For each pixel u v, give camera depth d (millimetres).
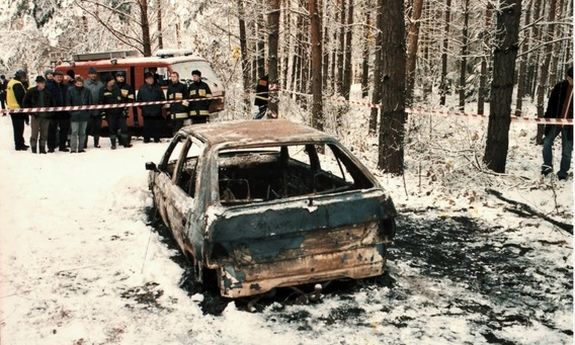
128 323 4430
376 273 4855
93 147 13336
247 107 17047
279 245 4473
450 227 6832
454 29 25609
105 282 5258
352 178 5043
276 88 14102
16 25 28953
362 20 24391
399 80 9492
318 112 12586
